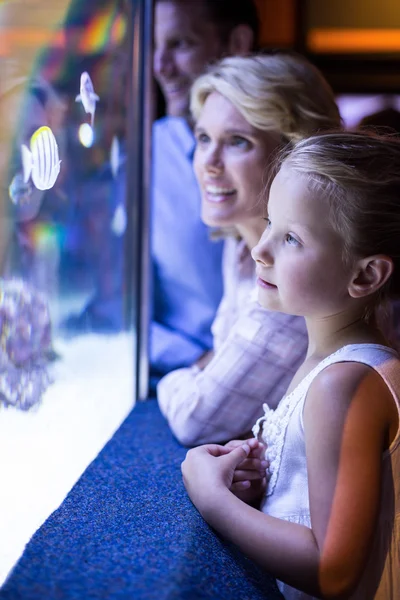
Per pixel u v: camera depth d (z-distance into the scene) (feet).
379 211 2.21
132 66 4.12
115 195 4.03
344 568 1.94
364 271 2.25
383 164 2.26
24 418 2.88
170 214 6.04
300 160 2.30
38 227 3.07
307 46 9.36
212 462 2.52
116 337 4.14
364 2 9.10
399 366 2.22
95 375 3.80
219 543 2.37
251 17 6.27
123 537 2.31
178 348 5.25
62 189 3.22
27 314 2.95
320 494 2.02
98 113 3.52
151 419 3.98
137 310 4.34
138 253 4.28
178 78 6.03
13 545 2.21
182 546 2.25
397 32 9.09
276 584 2.34
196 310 6.13
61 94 3.03
